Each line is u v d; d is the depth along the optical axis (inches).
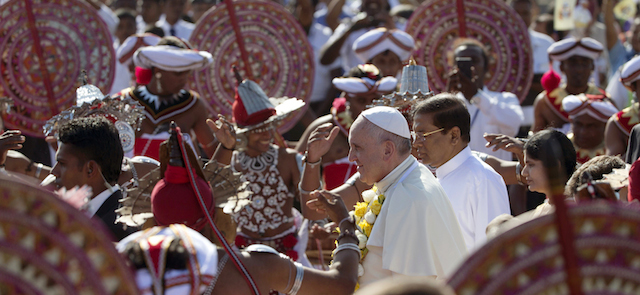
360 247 430.0
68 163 411.5
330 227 534.0
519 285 214.4
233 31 874.1
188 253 297.1
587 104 749.3
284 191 636.1
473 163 478.9
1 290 223.8
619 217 209.2
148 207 364.5
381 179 436.8
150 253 292.7
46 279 227.0
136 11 1362.0
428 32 876.6
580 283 205.5
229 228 374.6
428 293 185.6
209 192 340.8
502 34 863.7
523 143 518.6
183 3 1218.6
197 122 734.5
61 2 839.7
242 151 640.4
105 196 421.1
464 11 862.5
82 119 421.7
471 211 471.5
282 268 343.6
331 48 1134.4
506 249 213.6
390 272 419.8
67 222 228.1
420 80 573.9
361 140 434.0
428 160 482.9
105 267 235.0
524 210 658.8
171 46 716.7
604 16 1262.3
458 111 471.8
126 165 476.1
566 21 906.7
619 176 391.2
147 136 702.5
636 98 731.4
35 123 832.9
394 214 406.9
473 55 761.0
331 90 1151.0
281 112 643.5
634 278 210.7
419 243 398.6
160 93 715.4
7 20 816.9
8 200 223.1
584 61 850.8
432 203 405.4
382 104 566.6
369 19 1133.1
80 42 844.6
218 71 872.3
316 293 351.3
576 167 463.2
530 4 1139.3
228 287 319.6
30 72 831.1
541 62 1120.2
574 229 211.3
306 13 1202.0
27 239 225.3
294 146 934.4
